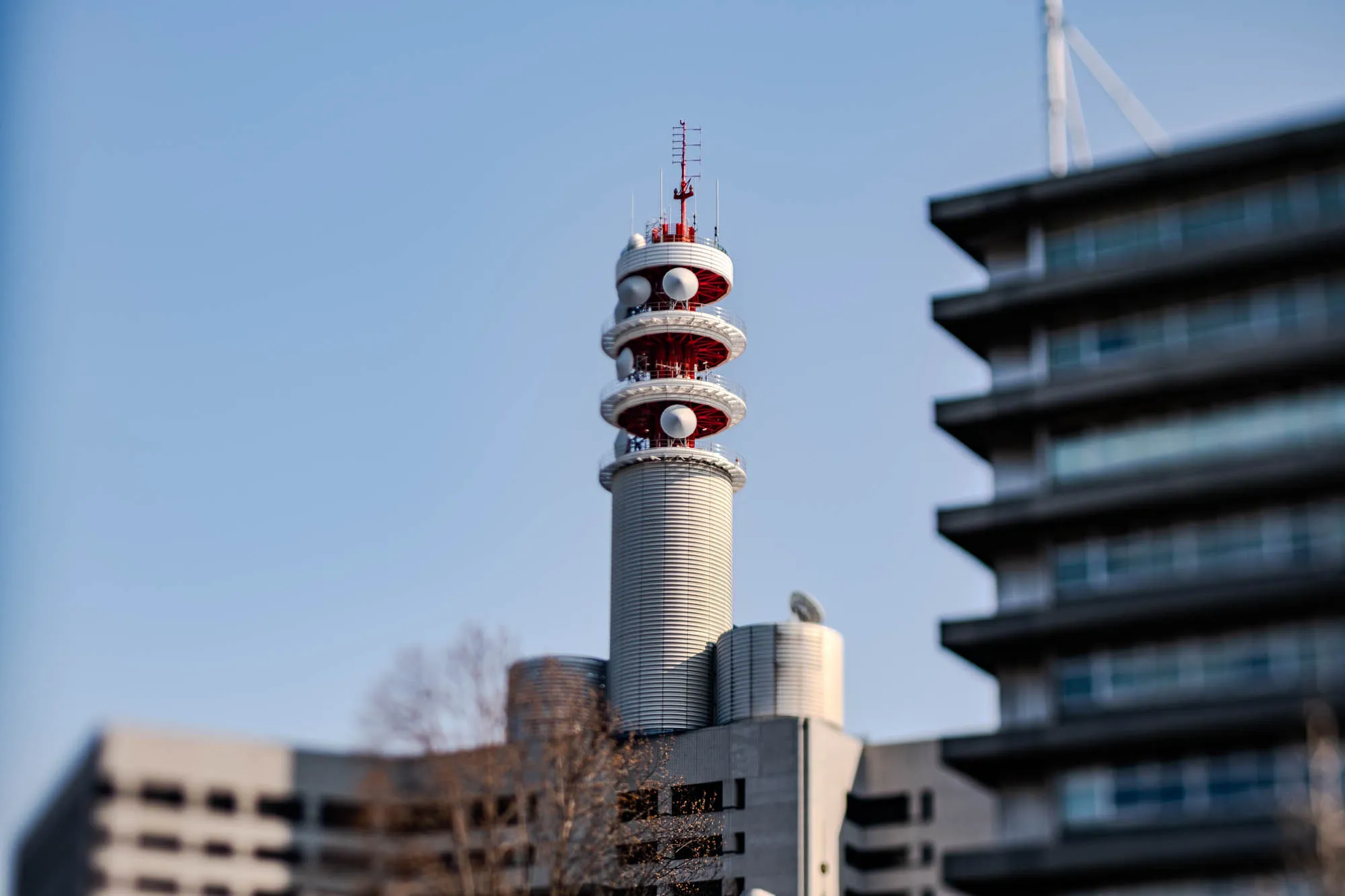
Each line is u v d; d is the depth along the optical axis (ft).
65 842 363.15
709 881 496.64
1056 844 304.09
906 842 504.84
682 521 546.67
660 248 562.66
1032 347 338.34
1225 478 308.81
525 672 429.79
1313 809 273.75
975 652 322.34
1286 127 322.34
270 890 357.20
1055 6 359.05
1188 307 327.26
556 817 404.98
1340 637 302.04
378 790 367.25
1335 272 317.63
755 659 525.34
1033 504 321.52
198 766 361.10
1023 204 338.34
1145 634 312.50
